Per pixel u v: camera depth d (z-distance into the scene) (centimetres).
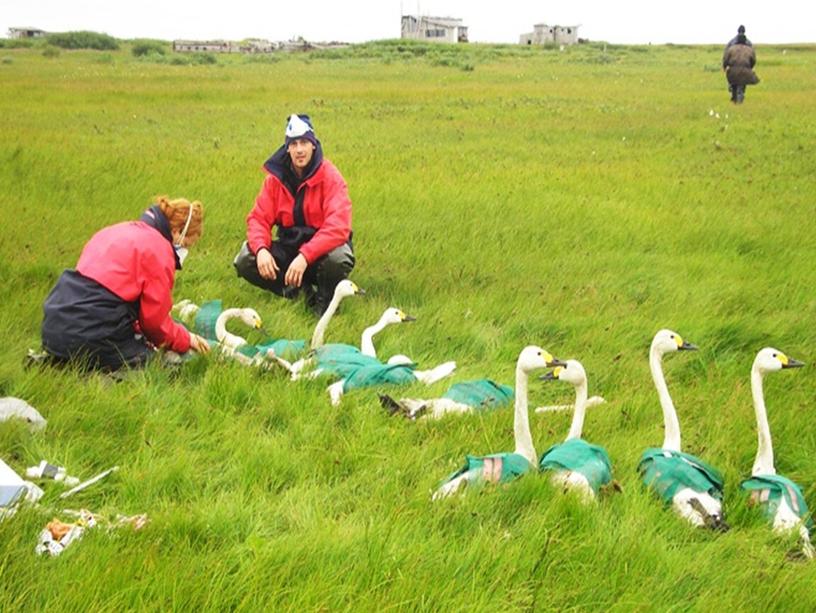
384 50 4862
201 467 445
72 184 1006
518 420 432
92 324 514
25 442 451
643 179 1145
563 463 414
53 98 1997
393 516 389
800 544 399
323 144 1413
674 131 1608
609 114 1881
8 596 332
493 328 637
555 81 2931
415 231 863
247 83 2686
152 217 539
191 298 679
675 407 517
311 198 666
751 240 878
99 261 520
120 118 1672
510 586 356
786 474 463
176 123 1631
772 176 1185
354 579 352
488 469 415
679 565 374
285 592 344
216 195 981
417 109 1955
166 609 334
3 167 1073
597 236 875
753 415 506
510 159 1287
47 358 523
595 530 389
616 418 502
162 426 474
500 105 2058
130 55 4722
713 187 1105
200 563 355
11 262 704
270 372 539
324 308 671
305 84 2691
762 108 1981
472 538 383
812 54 5066
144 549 362
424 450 452
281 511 407
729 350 620
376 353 594
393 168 1184
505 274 748
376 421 485
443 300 682
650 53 5069
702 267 788
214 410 493
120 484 425
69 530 370
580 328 634
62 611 326
